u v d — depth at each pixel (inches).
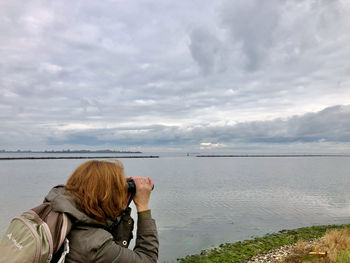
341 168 4980.3
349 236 486.3
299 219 878.4
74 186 72.1
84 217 64.9
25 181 2271.2
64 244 62.9
